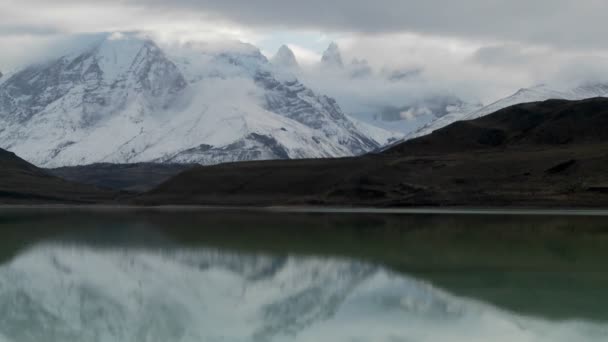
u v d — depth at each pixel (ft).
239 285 171.63
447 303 143.74
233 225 353.10
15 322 136.15
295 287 167.63
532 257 205.77
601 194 492.54
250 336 124.88
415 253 219.61
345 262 203.41
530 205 494.59
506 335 120.37
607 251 218.18
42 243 267.39
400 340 119.75
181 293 164.04
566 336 118.62
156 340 123.75
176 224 369.30
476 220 366.22
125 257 223.92
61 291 166.91
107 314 142.31
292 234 291.58
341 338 122.01
